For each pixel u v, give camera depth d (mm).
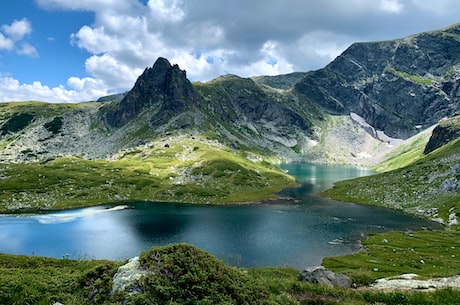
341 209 166875
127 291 18938
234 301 19422
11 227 126375
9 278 23453
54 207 166375
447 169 192750
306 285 30859
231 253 96250
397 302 26703
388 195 188625
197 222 136125
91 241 108188
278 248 101250
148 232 119375
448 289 27641
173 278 19906
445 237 111625
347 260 84500
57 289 22438
